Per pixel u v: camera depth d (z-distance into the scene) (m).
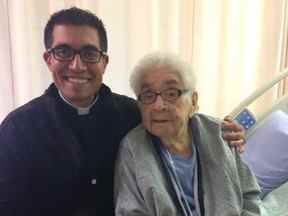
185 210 1.27
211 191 1.30
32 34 2.01
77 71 1.24
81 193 1.33
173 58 1.28
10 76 2.04
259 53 2.29
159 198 1.20
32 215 1.31
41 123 1.28
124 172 1.26
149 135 1.34
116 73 2.14
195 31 2.21
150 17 2.12
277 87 2.32
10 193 1.24
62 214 1.33
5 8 1.97
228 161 1.33
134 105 1.46
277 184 1.80
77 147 1.30
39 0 1.99
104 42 1.30
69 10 1.25
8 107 2.06
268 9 2.24
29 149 1.26
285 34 2.29
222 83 2.29
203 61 2.25
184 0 2.17
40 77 2.05
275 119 1.91
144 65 1.27
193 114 1.40
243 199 1.37
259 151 1.84
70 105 1.33
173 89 1.25
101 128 1.37
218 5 2.21
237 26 2.24
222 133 1.42
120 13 2.09
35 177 1.28
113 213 1.39
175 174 1.31
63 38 1.21
